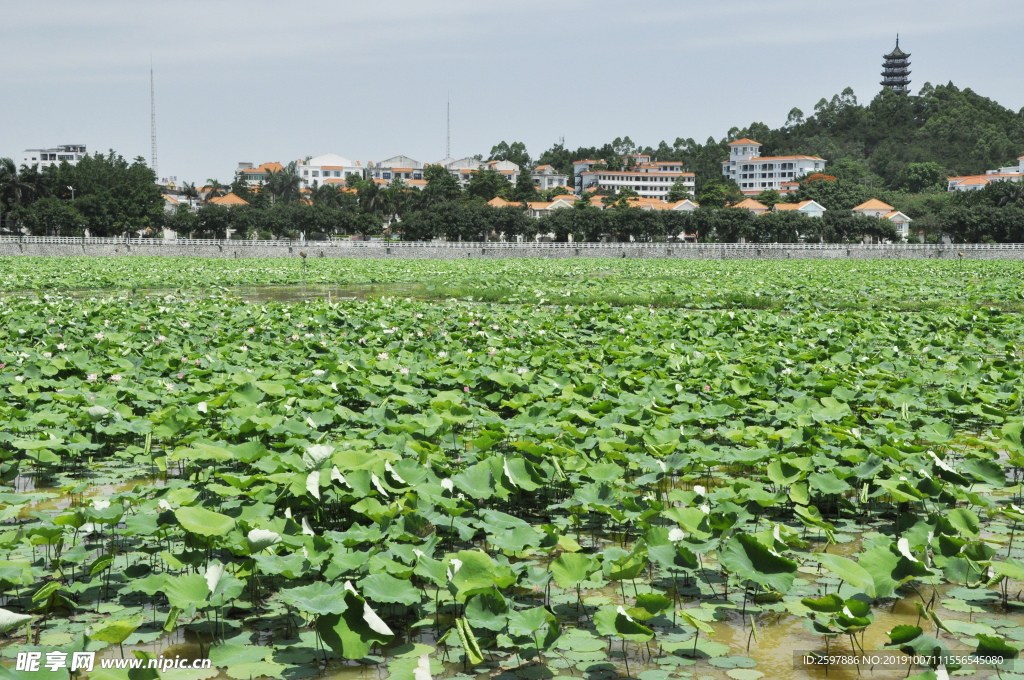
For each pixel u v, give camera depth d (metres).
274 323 18.89
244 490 7.01
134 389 10.57
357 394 11.62
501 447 9.61
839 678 4.93
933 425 9.09
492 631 5.22
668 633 5.52
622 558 5.70
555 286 36.94
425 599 5.93
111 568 6.34
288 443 8.02
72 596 5.90
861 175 156.12
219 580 5.25
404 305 24.12
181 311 20.47
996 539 7.07
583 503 6.97
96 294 32.12
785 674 4.97
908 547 5.71
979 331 18.09
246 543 5.69
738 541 5.70
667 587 6.22
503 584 5.19
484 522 6.57
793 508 7.87
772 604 5.92
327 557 5.67
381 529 6.18
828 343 16.77
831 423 9.61
